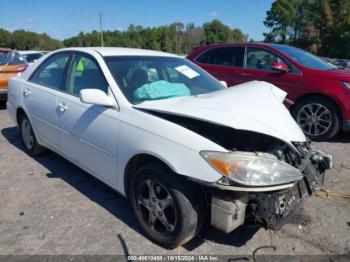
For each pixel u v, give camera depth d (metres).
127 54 3.70
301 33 62.78
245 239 2.96
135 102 3.09
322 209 3.45
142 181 2.85
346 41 50.38
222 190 2.44
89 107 3.40
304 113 5.84
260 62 6.45
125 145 2.94
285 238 2.98
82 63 3.73
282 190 2.45
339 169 4.46
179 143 2.55
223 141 2.62
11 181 4.07
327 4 56.97
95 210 3.42
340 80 5.45
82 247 2.85
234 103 2.76
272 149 2.63
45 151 4.89
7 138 5.80
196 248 2.84
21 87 4.74
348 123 5.43
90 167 3.54
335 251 2.81
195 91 3.59
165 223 2.77
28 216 3.31
